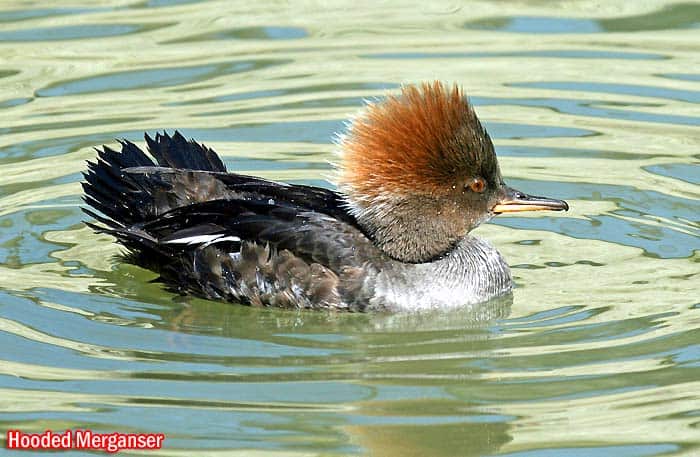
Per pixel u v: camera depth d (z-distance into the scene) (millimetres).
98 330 12773
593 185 16094
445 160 13305
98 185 14578
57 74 19266
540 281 14016
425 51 20156
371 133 13352
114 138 17156
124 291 14000
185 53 20094
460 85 18828
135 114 18016
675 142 17156
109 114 18016
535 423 10719
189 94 18734
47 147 17000
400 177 13328
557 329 12734
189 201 14359
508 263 14531
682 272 13922
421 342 12648
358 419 10781
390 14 21844
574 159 16781
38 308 13203
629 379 11438
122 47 20297
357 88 18719
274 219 13711
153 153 14836
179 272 13977
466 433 10531
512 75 19203
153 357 12125
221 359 12109
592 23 21188
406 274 13641
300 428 10617
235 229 13719
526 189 15977
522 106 18266
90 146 16984
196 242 13719
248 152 16906
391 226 13531
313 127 17609
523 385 11438
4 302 13281
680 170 16422
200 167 14781
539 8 21969
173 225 13898
